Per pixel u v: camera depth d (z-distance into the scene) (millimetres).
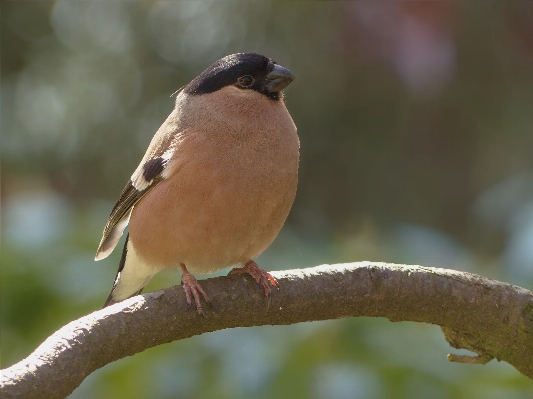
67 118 18594
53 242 10523
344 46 15930
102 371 9078
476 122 17266
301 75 17906
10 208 11867
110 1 19297
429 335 8766
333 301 7129
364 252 10133
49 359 5812
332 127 17969
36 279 10023
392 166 17781
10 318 10008
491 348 7250
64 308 10016
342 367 8117
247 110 7996
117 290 9406
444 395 8109
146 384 8898
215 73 8188
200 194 7734
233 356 8578
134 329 6449
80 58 19125
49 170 17969
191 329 6844
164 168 7973
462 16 15781
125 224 9445
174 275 10328
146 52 19031
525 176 12797
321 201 17812
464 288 7137
